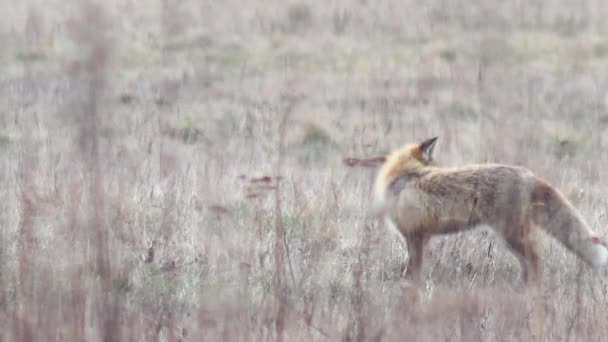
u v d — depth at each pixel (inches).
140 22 1846.7
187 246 690.2
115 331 453.4
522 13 2000.5
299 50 1779.0
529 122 1134.4
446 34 1871.3
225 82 1498.5
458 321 502.0
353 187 878.4
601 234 746.8
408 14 2038.6
